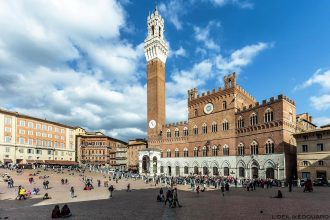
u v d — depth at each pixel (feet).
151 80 443.32
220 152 315.17
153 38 448.24
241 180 253.44
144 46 463.01
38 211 119.14
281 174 240.32
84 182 274.36
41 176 292.81
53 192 201.26
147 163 400.47
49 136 480.23
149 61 453.99
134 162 501.56
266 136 260.62
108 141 616.80
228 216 98.53
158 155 394.93
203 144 339.57
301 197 142.61
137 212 112.98
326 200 129.08
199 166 339.77
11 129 412.77
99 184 247.91
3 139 400.06
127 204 138.41
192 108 364.79
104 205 135.74
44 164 422.41
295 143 259.39
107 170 379.35
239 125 297.53
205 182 255.91
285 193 164.66
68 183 265.13
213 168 321.32
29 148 437.58
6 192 192.65
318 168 218.18
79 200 158.20
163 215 104.99
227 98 316.81
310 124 334.44
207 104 342.64
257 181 226.79
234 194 172.04
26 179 273.95
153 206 130.11
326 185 205.67
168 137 392.88
